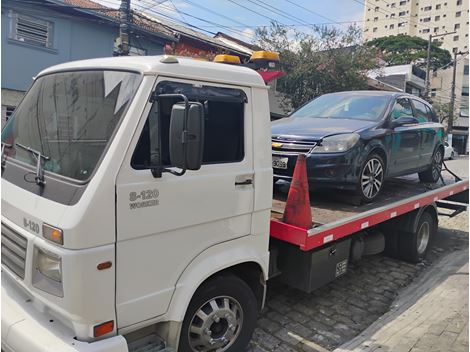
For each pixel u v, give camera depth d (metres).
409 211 5.67
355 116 5.58
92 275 2.36
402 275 5.84
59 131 2.80
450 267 6.11
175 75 2.73
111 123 2.55
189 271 2.89
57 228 2.34
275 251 3.98
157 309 2.73
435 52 59.22
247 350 3.79
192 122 2.42
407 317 4.44
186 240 2.84
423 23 90.50
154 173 2.58
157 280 2.71
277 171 4.74
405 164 5.92
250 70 3.27
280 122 5.54
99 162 2.43
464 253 6.89
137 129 2.52
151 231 2.61
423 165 6.59
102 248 2.39
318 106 6.09
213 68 2.98
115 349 2.45
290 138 4.74
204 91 2.90
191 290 2.88
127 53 14.97
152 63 2.68
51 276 2.45
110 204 2.40
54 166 2.65
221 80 2.99
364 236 5.38
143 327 2.74
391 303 4.95
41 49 15.93
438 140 7.02
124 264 2.51
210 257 3.02
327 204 4.88
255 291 3.61
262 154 3.31
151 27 19.45
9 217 2.80
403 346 3.79
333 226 3.91
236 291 3.29
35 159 2.80
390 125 5.45
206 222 2.94
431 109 7.19
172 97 2.54
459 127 54.44
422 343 3.85
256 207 3.29
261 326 4.26
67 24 16.44
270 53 4.40
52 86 3.09
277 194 4.90
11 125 3.28
